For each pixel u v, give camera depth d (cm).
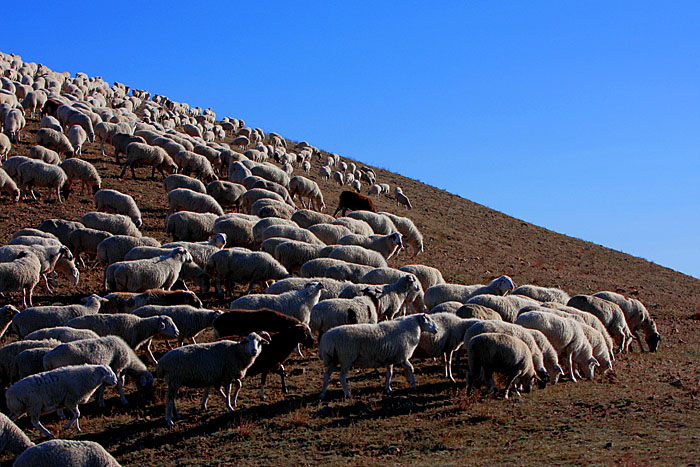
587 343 1619
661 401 1336
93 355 1288
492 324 1452
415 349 1562
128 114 4966
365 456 1070
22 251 1898
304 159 5303
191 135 4991
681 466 916
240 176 3534
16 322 1533
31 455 900
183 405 1352
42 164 2822
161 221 2875
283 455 1093
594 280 3303
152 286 1905
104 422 1265
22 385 1138
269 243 2284
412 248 3266
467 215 4731
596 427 1169
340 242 2502
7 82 4731
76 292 2047
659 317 2684
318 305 1608
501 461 997
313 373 1555
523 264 3381
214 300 2064
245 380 1509
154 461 1099
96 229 2391
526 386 1424
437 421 1223
